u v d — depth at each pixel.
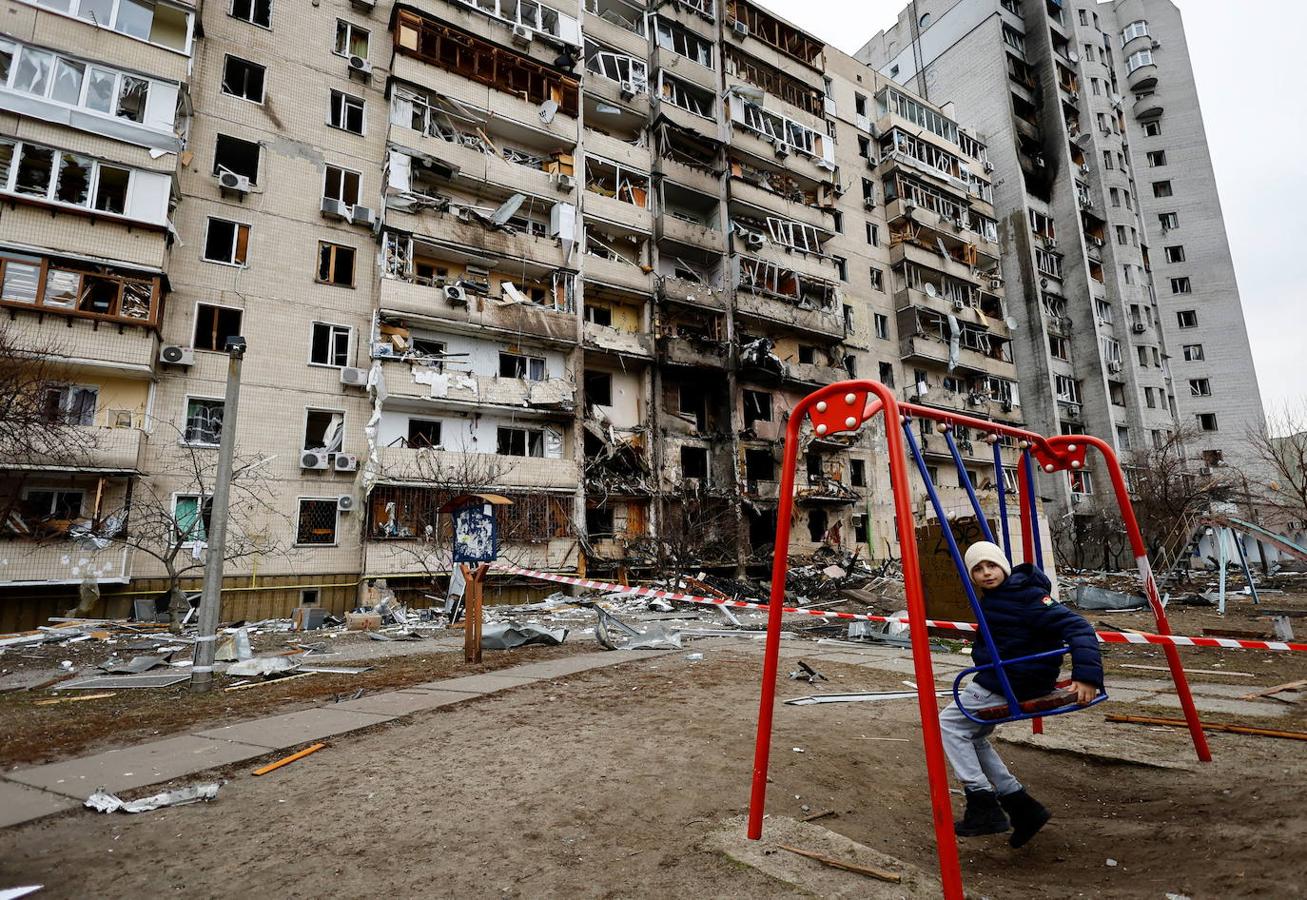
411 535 18.02
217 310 17.09
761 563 24.61
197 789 3.60
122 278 14.98
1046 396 35.84
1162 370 39.00
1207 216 45.72
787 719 5.12
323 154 19.17
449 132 21.56
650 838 2.91
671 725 4.93
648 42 26.64
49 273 14.22
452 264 21.22
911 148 34.09
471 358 20.67
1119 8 49.78
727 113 27.59
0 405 12.16
